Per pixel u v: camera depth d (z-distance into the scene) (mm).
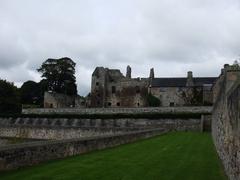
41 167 13930
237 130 9570
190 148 24312
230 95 11445
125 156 18812
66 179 11812
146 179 12547
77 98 105000
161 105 83812
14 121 72875
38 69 107312
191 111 65812
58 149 16359
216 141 23484
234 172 10539
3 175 12055
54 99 94562
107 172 13562
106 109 72500
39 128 52188
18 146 13469
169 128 53531
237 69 12641
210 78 85125
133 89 88562
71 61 106500
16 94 89875
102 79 91375
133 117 64688
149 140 31500
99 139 21719
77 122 65312
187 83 83812
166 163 16656
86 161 16109
